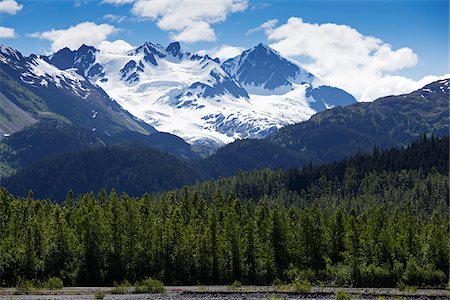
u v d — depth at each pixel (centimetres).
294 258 12562
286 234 12719
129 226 12069
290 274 11581
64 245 11419
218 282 11719
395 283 10656
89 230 11569
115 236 11756
